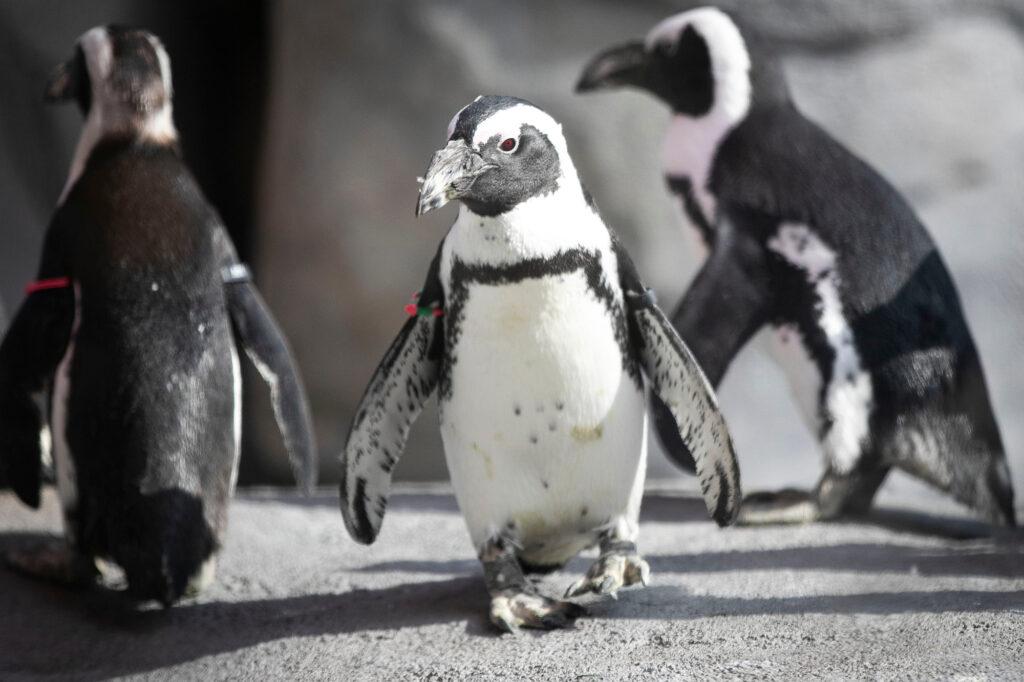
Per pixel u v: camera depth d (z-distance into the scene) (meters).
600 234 9.17
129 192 11.12
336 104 22.59
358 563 11.99
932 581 10.02
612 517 9.66
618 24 21.92
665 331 9.41
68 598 11.16
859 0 21.67
